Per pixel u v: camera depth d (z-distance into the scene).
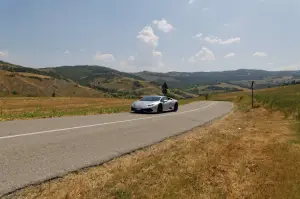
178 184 3.97
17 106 37.50
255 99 36.91
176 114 17.19
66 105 38.53
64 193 3.64
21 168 4.51
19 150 5.62
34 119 11.29
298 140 7.06
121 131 9.09
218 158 5.45
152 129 10.05
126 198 3.50
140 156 5.93
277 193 3.69
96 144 6.79
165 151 6.39
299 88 96.62
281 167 4.71
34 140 6.71
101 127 9.66
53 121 10.70
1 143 6.15
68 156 5.46
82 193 3.65
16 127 8.60
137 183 4.02
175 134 9.23
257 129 9.96
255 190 3.84
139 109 16.81
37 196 3.54
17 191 3.63
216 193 3.73
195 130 10.56
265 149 6.20
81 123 10.43
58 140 6.91
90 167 4.94
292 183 3.98
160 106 17.75
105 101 52.12
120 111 18.47
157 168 4.76
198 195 3.63
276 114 15.54
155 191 3.72
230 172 4.61
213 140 7.65
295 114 12.97
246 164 5.03
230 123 12.89
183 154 5.91
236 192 3.80
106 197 3.54
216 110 23.27
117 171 4.71
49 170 4.53
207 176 4.38
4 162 4.74
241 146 6.66
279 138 7.52
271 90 109.38
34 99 57.16
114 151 6.18
